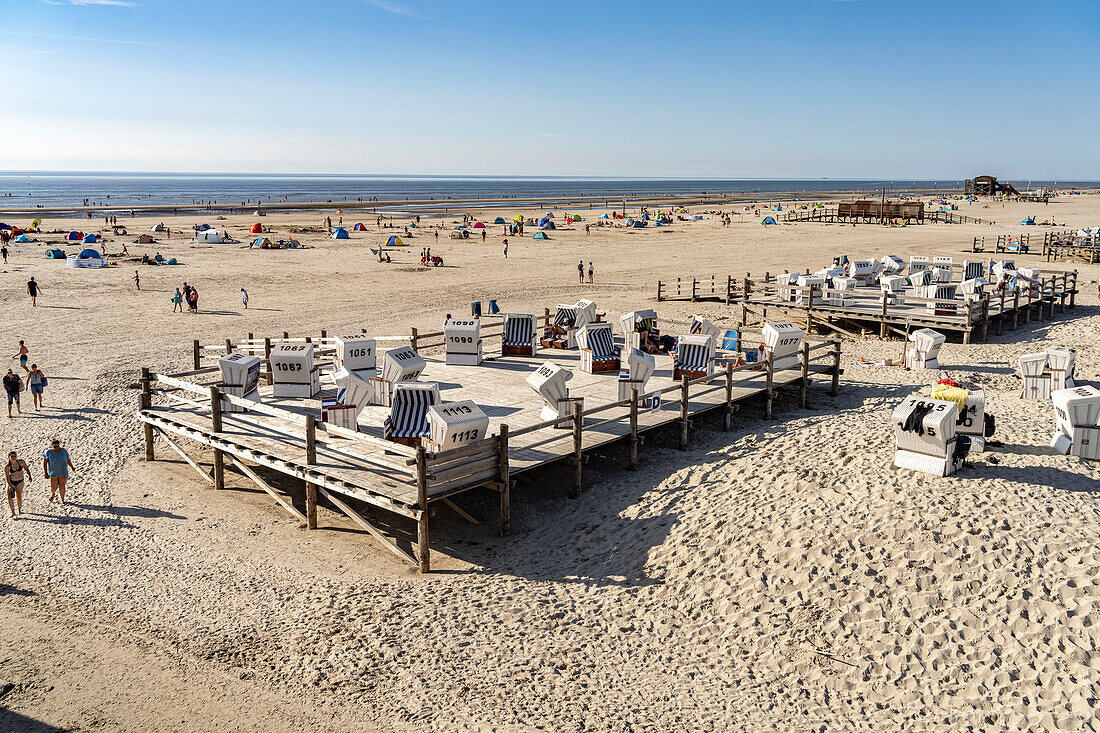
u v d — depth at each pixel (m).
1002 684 8.64
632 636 10.37
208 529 13.93
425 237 75.94
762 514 12.24
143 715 9.02
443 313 35.47
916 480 12.41
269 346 21.23
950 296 31.09
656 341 23.28
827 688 9.05
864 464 13.41
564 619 10.83
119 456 17.48
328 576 12.23
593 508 14.01
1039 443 14.27
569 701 9.14
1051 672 8.62
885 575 10.40
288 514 14.59
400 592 11.70
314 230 82.44
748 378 19.98
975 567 10.20
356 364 18.98
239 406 17.05
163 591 11.84
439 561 12.68
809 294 31.09
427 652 10.15
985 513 11.20
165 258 56.31
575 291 42.06
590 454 16.64
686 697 9.14
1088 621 9.09
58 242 65.62
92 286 42.84
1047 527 10.77
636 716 8.86
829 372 21.16
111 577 12.27
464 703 9.13
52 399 21.59
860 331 30.53
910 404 12.96
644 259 57.50
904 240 69.94
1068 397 13.52
